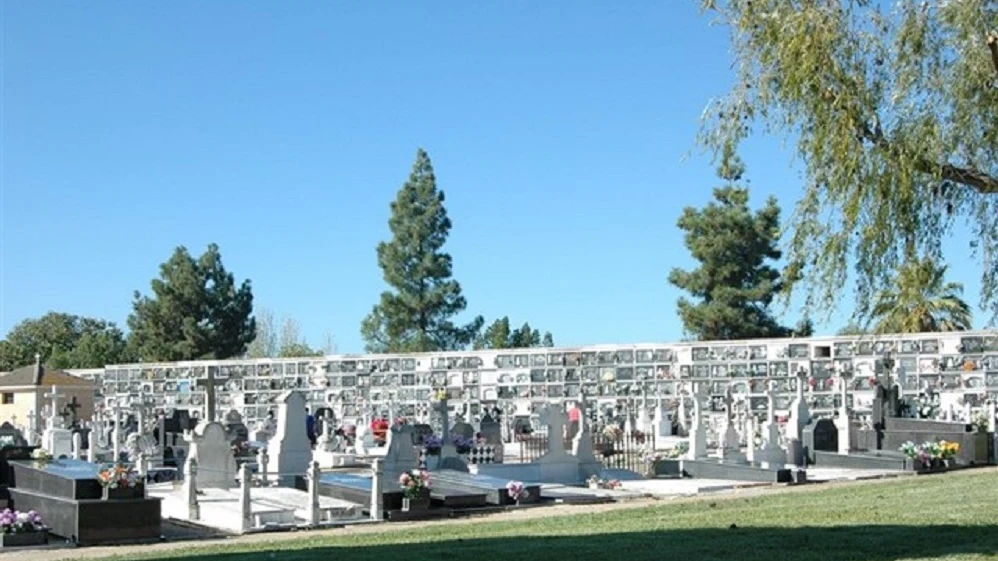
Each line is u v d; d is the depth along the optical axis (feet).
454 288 240.73
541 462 98.27
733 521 60.70
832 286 48.42
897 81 47.93
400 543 56.85
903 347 149.69
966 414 131.13
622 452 124.98
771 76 48.80
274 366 192.44
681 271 206.28
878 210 47.21
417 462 99.35
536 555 48.83
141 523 65.31
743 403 152.05
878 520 58.44
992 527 53.11
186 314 264.52
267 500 78.79
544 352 173.88
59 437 127.34
